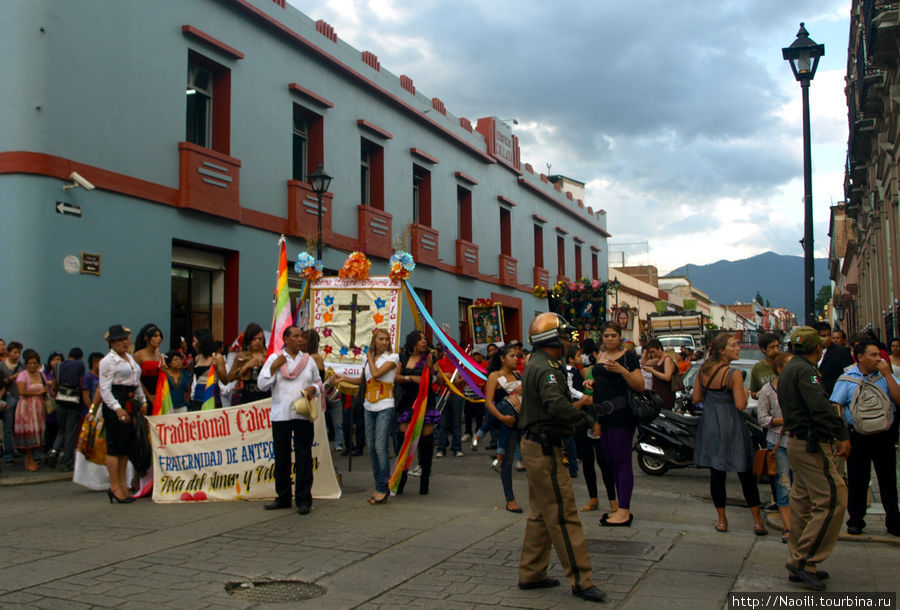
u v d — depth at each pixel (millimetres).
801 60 11289
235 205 14305
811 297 11125
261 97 15438
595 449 7793
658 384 10852
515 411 7582
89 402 10500
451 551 5961
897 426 6582
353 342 10391
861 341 6398
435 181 22453
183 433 8312
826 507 5043
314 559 5680
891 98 14875
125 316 12203
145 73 12750
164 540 6262
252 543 6184
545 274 30578
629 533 6734
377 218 18906
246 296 14805
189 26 13531
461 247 23438
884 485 6516
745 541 6453
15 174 10898
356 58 18781
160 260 12906
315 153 17219
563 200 33656
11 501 8242
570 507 4828
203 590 4883
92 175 11695
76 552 5816
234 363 9438
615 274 40906
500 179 27172
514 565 5574
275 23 15680
